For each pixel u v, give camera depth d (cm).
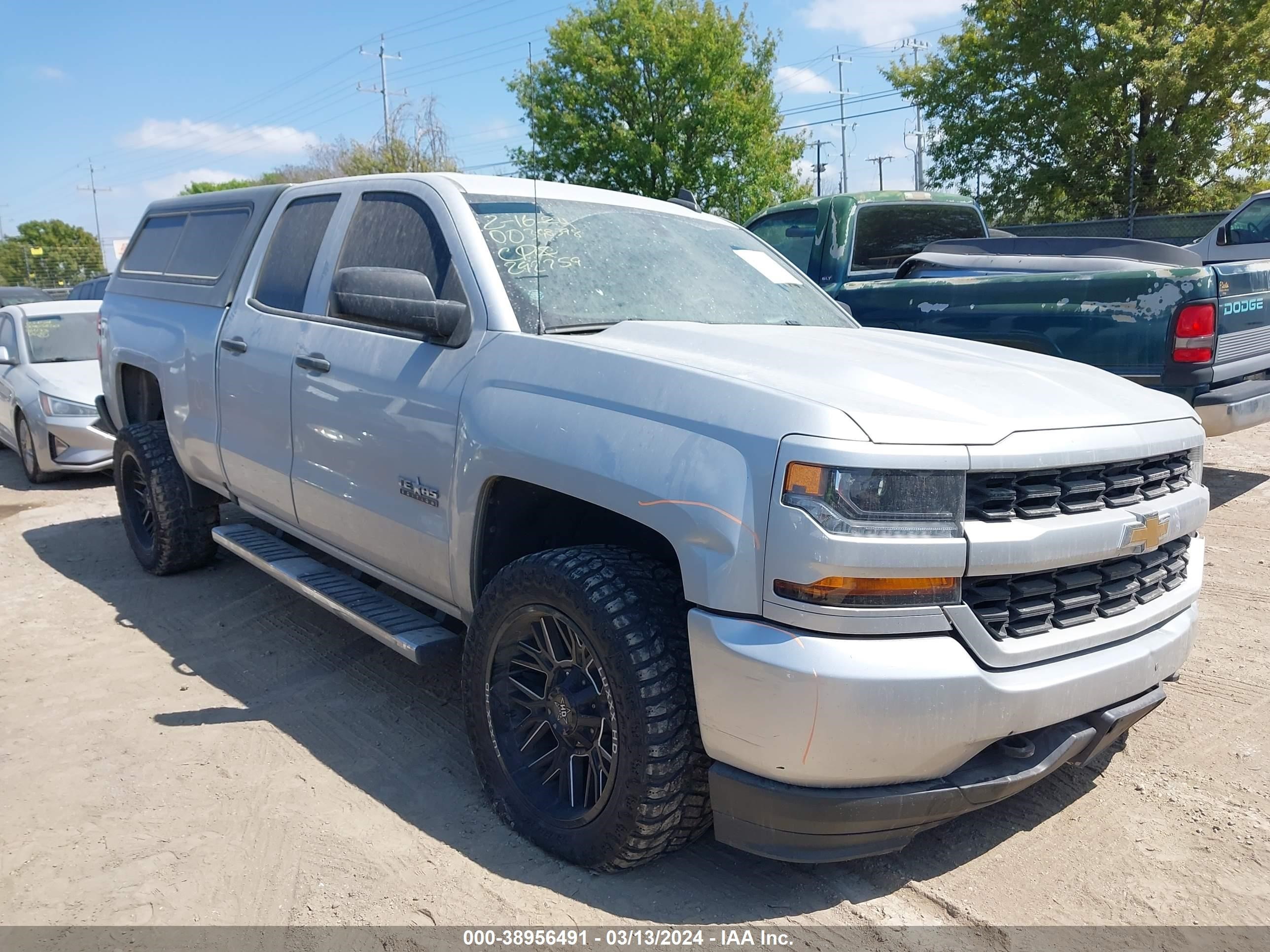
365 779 336
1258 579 514
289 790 329
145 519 564
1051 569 251
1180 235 1764
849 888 275
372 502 356
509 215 359
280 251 444
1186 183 2258
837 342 328
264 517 457
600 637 260
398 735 370
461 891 272
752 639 235
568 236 364
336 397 370
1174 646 285
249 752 355
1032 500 252
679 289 368
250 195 489
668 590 267
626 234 383
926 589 235
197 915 263
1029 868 284
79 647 462
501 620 292
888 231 771
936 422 246
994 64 2305
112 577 570
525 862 286
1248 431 888
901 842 252
